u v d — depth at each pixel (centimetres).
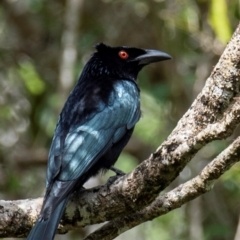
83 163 884
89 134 920
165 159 702
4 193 1526
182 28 1434
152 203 764
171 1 1505
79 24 1489
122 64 1072
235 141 678
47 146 1597
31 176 1591
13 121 1612
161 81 1625
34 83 1510
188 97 1498
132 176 736
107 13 1636
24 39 1673
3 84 1605
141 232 1614
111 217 777
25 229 800
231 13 1288
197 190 735
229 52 696
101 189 770
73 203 786
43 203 786
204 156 1464
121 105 980
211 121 709
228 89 698
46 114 1563
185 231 1502
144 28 1620
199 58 1529
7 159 1564
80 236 1539
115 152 960
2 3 1666
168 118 1498
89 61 1061
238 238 1227
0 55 1636
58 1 1655
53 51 1650
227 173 1238
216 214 1488
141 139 1540
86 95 976
